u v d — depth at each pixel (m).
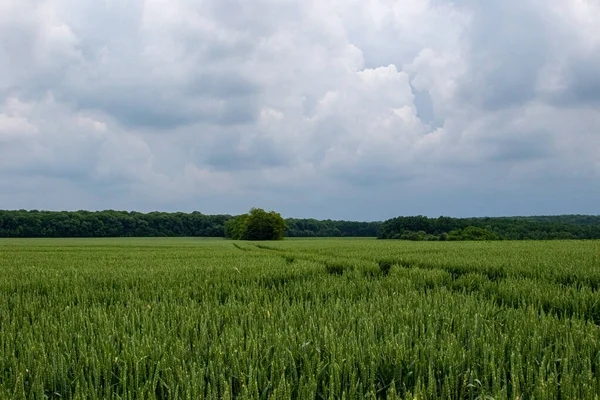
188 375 3.26
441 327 4.98
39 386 3.19
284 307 6.70
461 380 3.54
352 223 137.62
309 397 3.05
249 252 27.08
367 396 3.13
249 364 3.62
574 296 7.35
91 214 114.44
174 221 122.81
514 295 7.99
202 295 8.41
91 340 4.34
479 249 25.42
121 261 18.38
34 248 37.72
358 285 9.45
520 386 3.42
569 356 3.80
